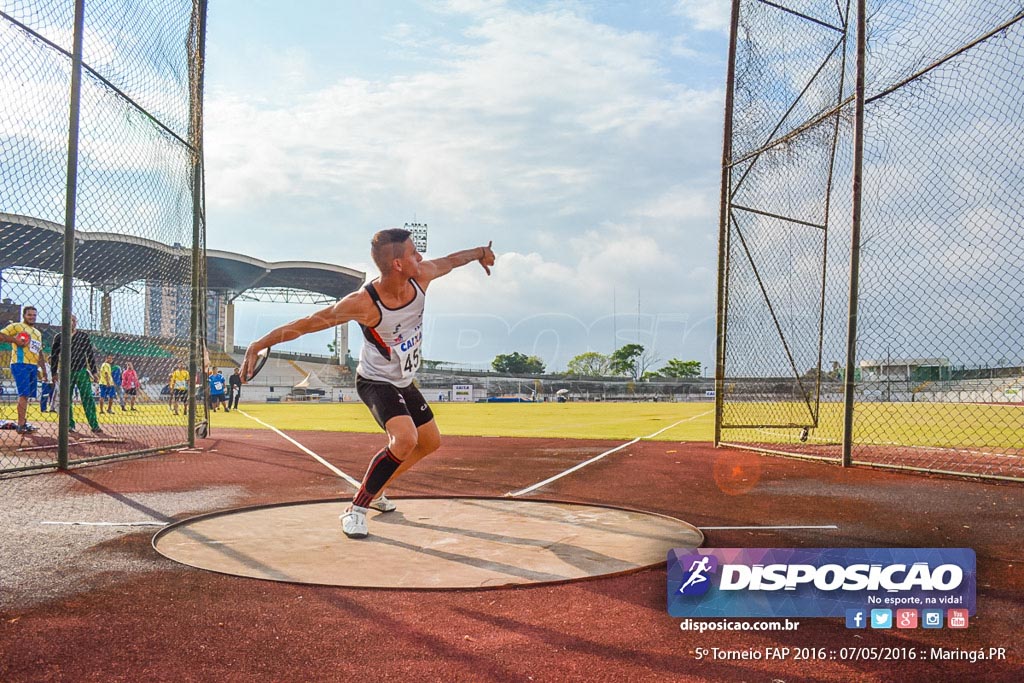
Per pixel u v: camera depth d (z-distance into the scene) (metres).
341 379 65.31
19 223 9.45
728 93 9.95
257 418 20.14
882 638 2.61
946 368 10.62
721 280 10.09
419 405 4.69
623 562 3.59
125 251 9.85
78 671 2.27
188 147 9.22
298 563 3.55
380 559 3.64
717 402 10.23
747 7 9.86
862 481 6.68
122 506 5.18
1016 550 3.88
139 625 2.67
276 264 59.19
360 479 6.75
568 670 2.30
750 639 2.59
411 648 2.47
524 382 56.81
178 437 11.15
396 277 4.36
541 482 6.65
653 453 9.37
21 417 10.20
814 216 10.41
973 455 8.84
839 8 9.94
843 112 8.39
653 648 2.49
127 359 18.70
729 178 9.98
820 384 10.88
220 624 2.68
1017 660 2.42
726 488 6.25
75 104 6.74
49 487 6.04
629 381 56.25
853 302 7.82
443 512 5.02
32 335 10.21
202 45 9.30
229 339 66.06
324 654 2.41
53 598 2.98
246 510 5.02
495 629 2.65
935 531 4.36
